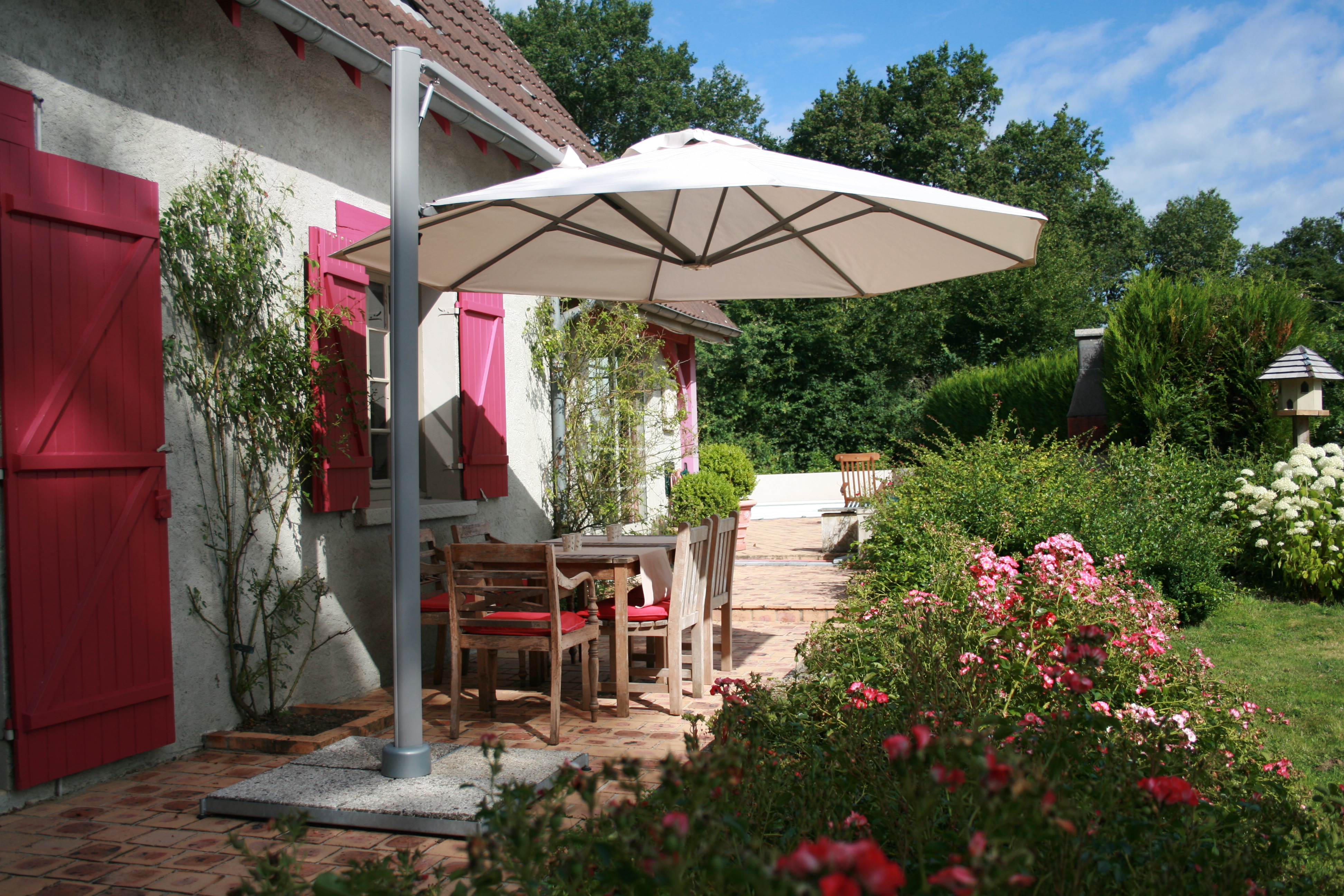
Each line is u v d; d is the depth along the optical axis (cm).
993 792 163
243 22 497
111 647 405
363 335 584
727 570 616
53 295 384
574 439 890
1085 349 1452
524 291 632
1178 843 215
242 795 365
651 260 607
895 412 2603
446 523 681
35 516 375
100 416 403
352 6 578
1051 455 934
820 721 374
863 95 3272
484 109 445
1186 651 691
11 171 369
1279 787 316
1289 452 1079
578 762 412
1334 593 874
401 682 388
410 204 385
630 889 187
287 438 512
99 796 391
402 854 221
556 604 460
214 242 473
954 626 404
